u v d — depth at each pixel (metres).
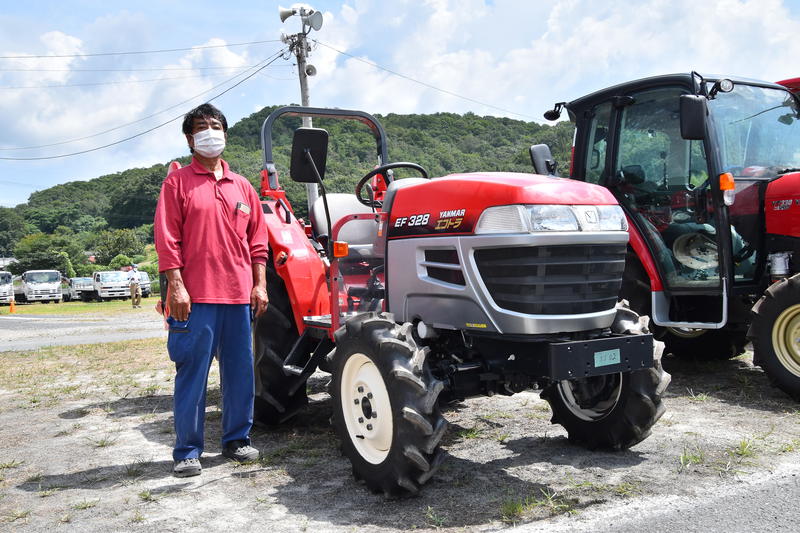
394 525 2.83
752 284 5.32
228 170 3.93
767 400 4.85
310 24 19.20
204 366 3.68
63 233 128.12
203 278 3.65
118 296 34.94
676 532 2.66
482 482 3.34
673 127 5.50
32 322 19.39
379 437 3.21
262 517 2.98
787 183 5.14
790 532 2.63
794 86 6.24
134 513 3.09
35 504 3.26
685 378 5.68
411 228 3.58
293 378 4.41
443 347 3.69
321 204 5.02
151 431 4.69
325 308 4.32
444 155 74.62
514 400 5.20
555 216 3.09
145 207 116.50
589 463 3.60
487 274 3.19
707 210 5.25
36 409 5.55
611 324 3.41
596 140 6.18
